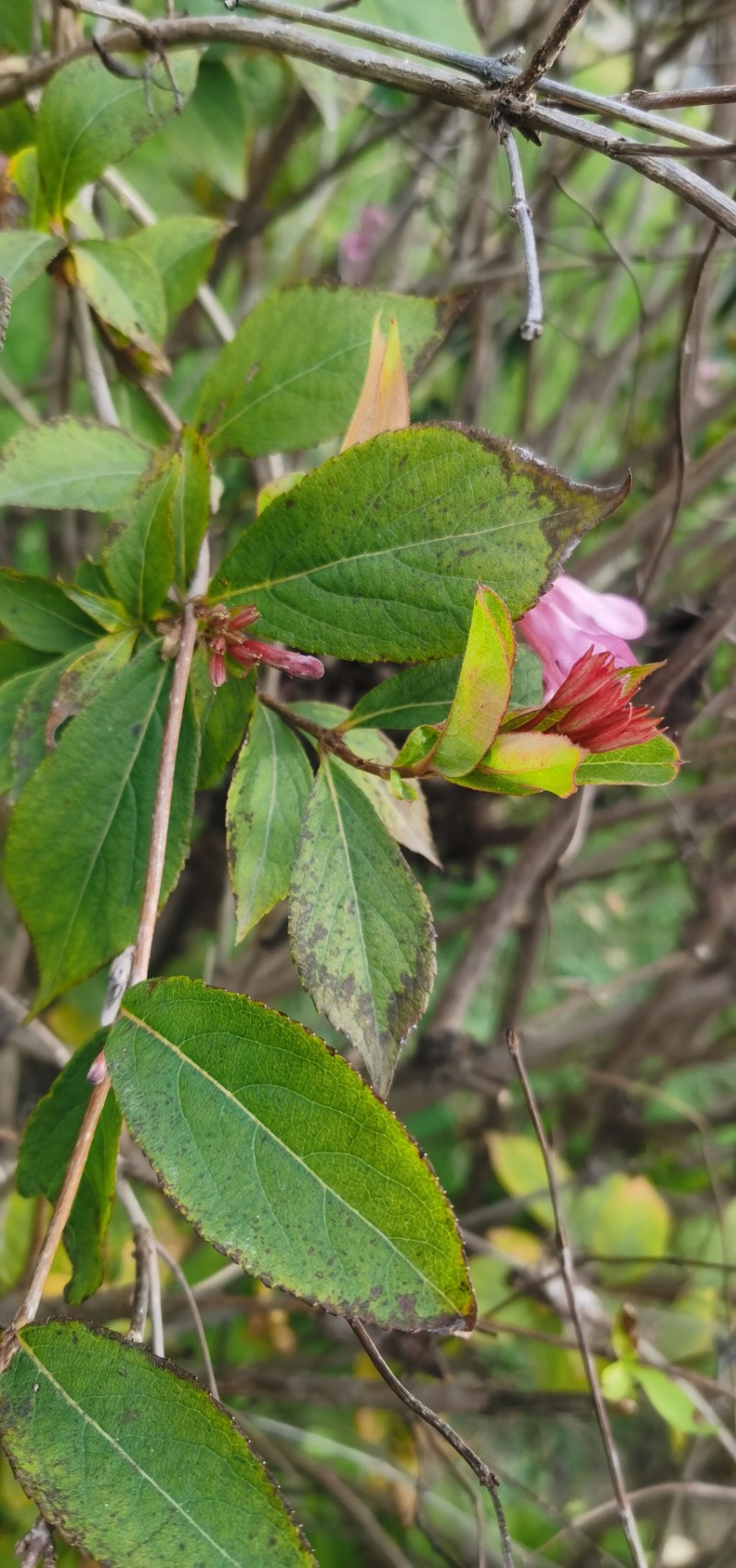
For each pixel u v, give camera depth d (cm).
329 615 23
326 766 25
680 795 65
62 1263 48
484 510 21
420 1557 66
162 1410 18
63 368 54
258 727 26
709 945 73
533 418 78
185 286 36
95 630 30
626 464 62
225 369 31
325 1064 19
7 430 75
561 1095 81
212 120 45
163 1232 63
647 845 82
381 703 26
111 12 30
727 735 61
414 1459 66
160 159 64
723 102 24
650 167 24
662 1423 67
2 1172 52
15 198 36
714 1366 60
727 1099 90
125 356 35
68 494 29
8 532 71
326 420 30
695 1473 63
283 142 60
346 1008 23
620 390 78
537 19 59
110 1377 18
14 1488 54
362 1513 59
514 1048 37
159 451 26
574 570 57
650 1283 64
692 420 59
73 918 25
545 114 25
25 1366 18
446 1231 18
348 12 39
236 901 25
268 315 30
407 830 27
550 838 56
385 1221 18
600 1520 65
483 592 20
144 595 26
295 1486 64
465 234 68
